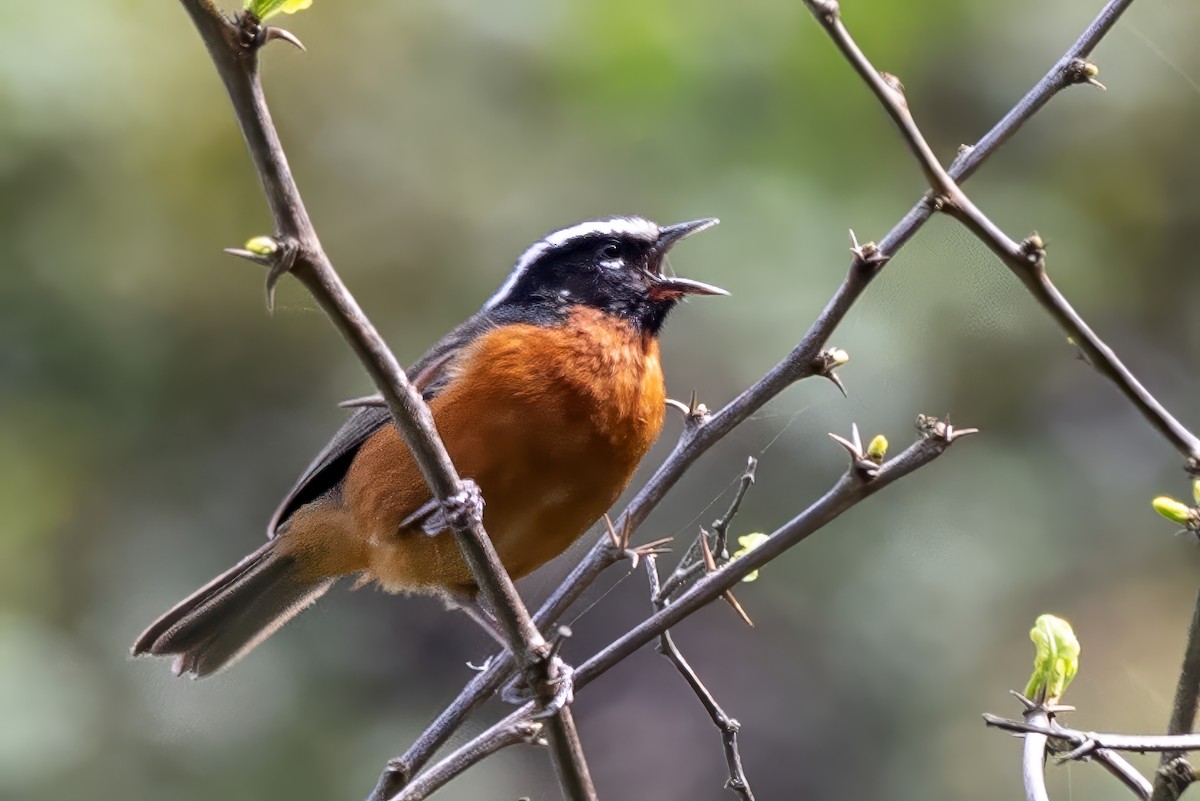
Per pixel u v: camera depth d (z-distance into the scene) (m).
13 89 13.52
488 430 7.28
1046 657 5.64
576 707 14.25
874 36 13.88
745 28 14.11
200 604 8.52
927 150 5.00
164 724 12.34
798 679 13.41
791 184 13.62
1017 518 13.02
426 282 14.71
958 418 12.56
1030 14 14.14
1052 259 14.05
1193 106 14.20
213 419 14.08
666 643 6.58
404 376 5.15
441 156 14.89
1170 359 14.05
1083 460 13.23
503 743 5.96
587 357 7.49
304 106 14.98
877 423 10.23
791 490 11.29
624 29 14.33
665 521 11.93
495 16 14.91
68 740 12.00
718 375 13.02
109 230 13.98
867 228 13.50
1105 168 14.35
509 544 7.56
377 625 13.27
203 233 14.34
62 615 13.02
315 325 14.32
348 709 12.95
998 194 14.26
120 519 13.56
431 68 15.09
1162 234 14.28
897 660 13.09
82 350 13.71
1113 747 4.81
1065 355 12.43
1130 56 14.27
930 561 13.05
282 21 15.03
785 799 13.13
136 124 14.13
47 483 13.34
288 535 8.19
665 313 8.09
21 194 13.71
